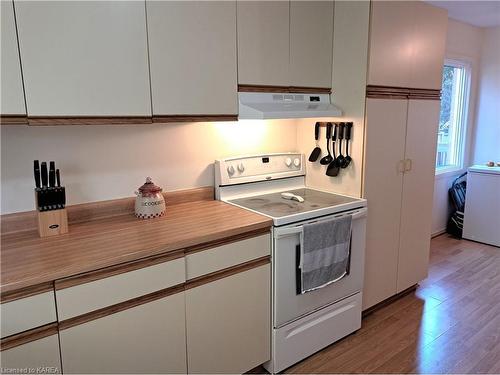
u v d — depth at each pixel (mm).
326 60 2238
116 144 1896
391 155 2381
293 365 2061
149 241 1512
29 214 1668
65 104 1417
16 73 1300
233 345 1781
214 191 2268
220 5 1760
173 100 1688
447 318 2502
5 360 1189
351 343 2246
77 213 1796
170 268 1510
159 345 1533
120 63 1520
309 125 2500
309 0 2090
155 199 1870
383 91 2219
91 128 1810
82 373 1354
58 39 1366
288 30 2021
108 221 1816
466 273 3207
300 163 2547
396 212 2525
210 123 2209
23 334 1209
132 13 1521
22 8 1281
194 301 1611
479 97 4223
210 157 2240
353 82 2174
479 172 3836
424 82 2516
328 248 1983
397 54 2250
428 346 2201
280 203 2145
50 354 1272
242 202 2184
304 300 1991
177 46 1659
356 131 2211
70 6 1377
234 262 1714
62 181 1762
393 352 2154
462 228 4070
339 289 2162
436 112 2686
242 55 1871
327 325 2145
